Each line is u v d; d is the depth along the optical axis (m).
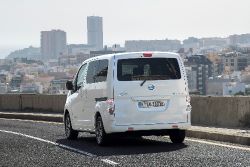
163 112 17.59
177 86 17.78
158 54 17.89
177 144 17.70
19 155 15.97
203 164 13.13
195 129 20.28
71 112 20.64
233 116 21.38
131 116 17.44
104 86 17.84
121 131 17.41
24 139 20.88
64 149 17.30
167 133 17.80
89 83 19.12
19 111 40.50
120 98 17.45
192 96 23.83
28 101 39.75
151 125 17.50
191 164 13.18
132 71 17.64
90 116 18.86
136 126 17.42
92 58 19.56
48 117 32.91
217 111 22.25
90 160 14.48
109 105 17.47
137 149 16.56
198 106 23.41
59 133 23.47
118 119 17.41
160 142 18.55
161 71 17.78
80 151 16.58
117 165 13.41
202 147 16.64
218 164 13.09
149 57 17.83
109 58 17.89
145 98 17.55
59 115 33.06
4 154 16.27
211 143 17.72
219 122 22.08
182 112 17.73
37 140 20.44
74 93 20.56
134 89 17.52
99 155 15.45
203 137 19.50
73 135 20.84
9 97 41.75
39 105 38.53
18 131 24.73
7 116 37.47
